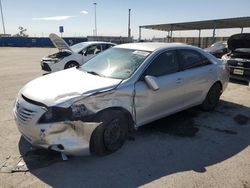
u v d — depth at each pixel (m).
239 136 4.65
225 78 6.18
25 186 3.05
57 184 3.12
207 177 3.33
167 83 4.55
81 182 3.17
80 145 3.44
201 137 4.56
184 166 3.59
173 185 3.15
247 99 7.12
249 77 8.93
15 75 10.92
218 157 3.87
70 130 3.37
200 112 5.89
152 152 3.96
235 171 3.49
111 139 3.80
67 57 10.38
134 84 4.04
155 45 4.95
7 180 3.15
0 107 5.90
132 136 4.51
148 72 4.32
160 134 4.63
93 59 5.08
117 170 3.45
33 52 30.78
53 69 10.20
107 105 3.69
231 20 19.58
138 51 4.69
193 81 5.15
